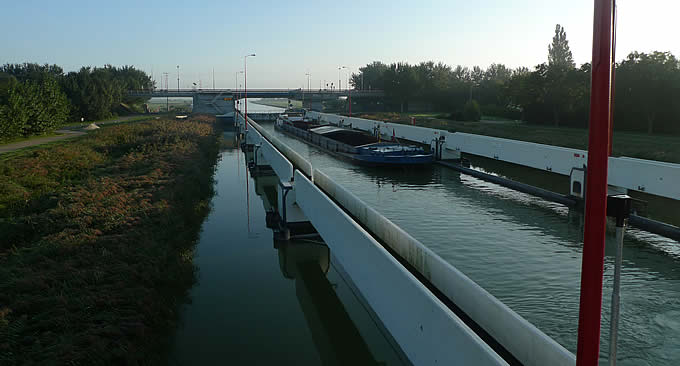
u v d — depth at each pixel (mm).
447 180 27625
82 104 88375
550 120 65500
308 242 17734
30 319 10117
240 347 10719
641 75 47562
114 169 30453
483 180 27094
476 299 8906
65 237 15281
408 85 122375
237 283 14500
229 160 42688
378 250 8922
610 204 3861
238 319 12133
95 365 8664
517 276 12734
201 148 42750
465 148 34719
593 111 3654
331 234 12648
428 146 40906
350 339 11266
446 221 18391
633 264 13430
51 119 59094
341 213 11617
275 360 10203
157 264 13836
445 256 14445
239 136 67562
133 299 11273
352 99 140375
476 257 14289
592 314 3828
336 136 44469
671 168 18297
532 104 67125
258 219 21625
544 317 10469
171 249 15570
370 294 9539
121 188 23297
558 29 89562
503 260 13961
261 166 33906
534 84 65500
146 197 21156
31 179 27516
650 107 47250
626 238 15625
